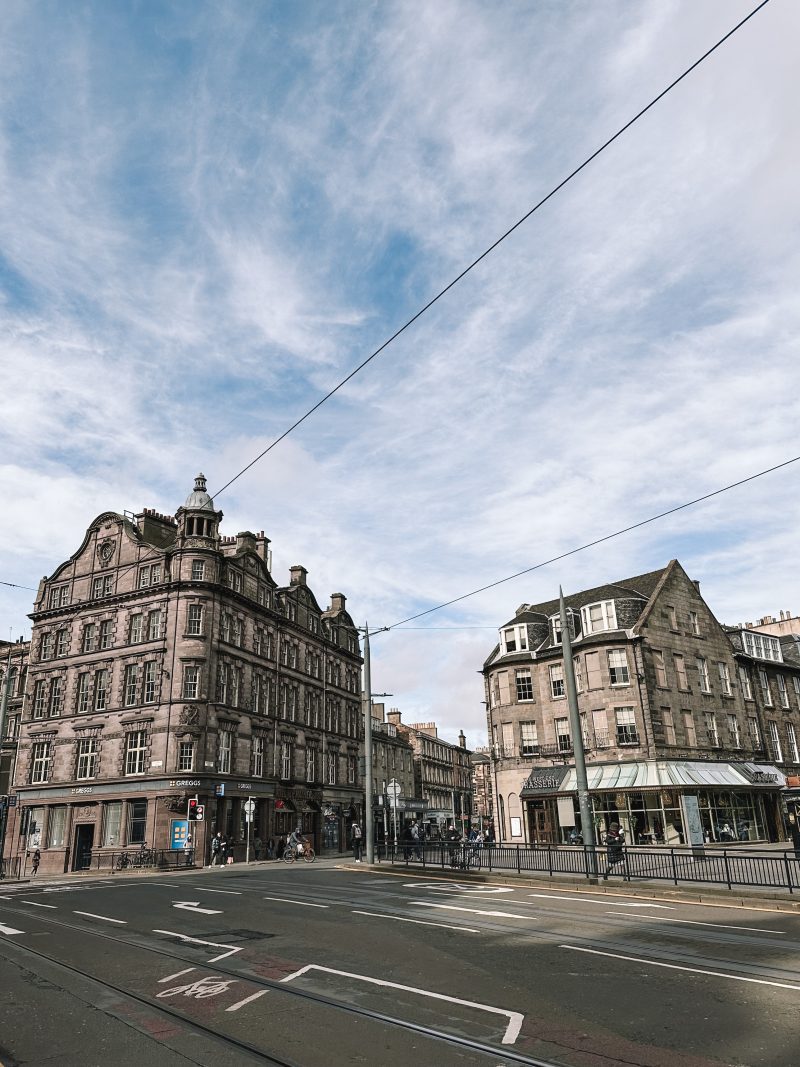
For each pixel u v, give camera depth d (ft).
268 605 180.75
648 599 154.71
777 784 152.87
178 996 31.19
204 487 167.63
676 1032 25.66
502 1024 26.89
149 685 151.23
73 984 33.55
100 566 168.96
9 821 161.79
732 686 161.68
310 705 196.13
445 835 176.14
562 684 152.05
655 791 134.41
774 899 58.23
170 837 139.44
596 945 41.11
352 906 59.77
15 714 179.11
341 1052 24.17
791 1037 24.66
